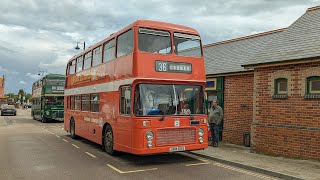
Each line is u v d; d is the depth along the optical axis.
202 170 9.23
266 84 11.71
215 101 13.41
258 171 8.98
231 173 8.85
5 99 87.81
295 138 10.52
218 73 15.13
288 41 12.09
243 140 13.53
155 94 9.84
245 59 14.93
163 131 9.76
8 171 9.01
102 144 12.47
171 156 11.45
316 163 9.61
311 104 10.15
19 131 21.31
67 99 18.86
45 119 29.73
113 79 11.44
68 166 9.75
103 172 8.95
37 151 12.62
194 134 10.28
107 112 11.92
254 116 12.08
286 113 10.93
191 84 10.48
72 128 17.38
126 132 10.09
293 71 10.76
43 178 8.22
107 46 12.41
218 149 12.51
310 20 12.58
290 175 8.12
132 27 10.10
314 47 10.51
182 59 10.38
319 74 9.96
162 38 10.23
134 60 9.76
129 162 10.39
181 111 10.14
